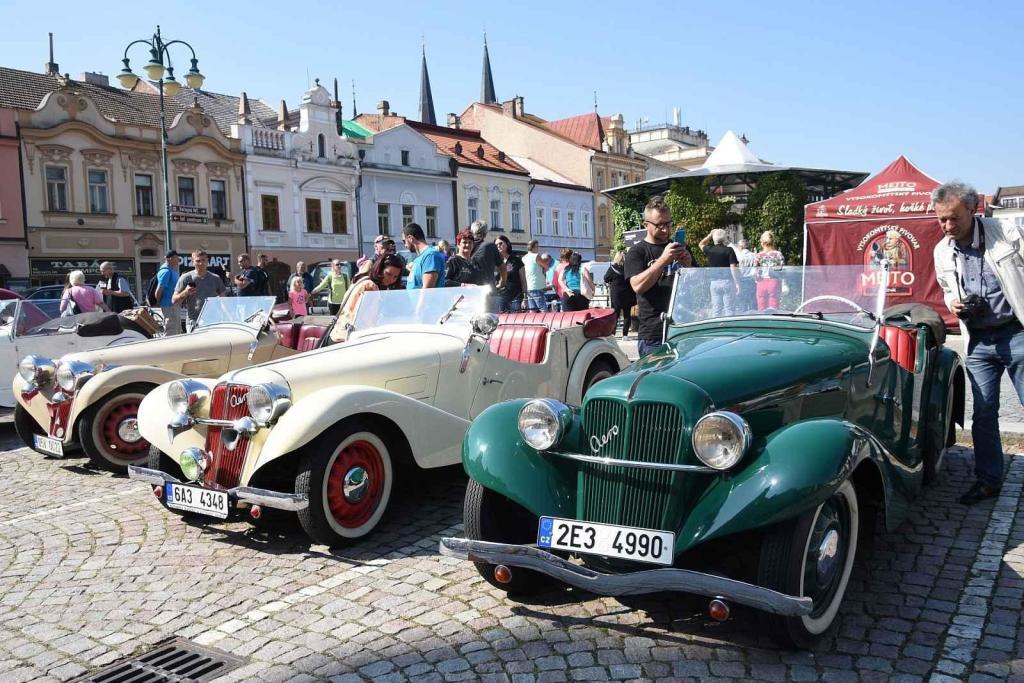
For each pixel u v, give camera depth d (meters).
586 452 3.57
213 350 7.10
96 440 6.46
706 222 16.38
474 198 42.91
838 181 16.34
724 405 3.37
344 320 6.37
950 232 4.62
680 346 4.18
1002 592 3.65
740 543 3.68
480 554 3.37
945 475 5.54
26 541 4.99
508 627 3.52
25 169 27.28
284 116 35.56
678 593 3.81
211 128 31.97
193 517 5.36
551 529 3.47
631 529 3.30
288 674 3.18
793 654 3.18
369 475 4.77
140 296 30.19
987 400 4.76
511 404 3.96
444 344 5.57
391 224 38.69
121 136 29.50
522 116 55.56
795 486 3.01
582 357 6.64
